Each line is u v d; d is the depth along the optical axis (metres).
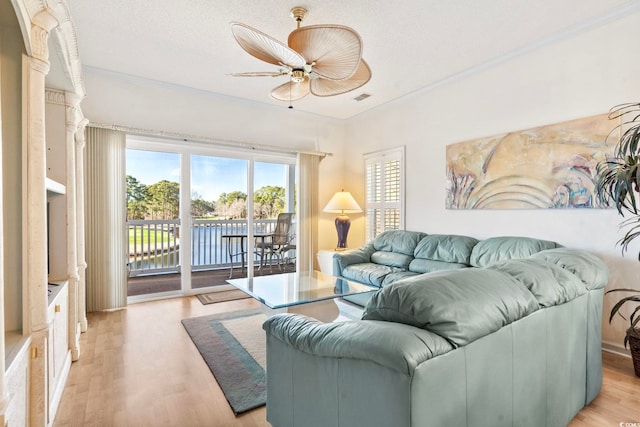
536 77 2.97
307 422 1.22
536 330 1.28
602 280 1.77
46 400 1.58
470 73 3.51
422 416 0.84
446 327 0.93
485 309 1.03
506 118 3.21
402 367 0.82
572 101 2.73
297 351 1.25
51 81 2.15
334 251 4.82
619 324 2.48
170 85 3.97
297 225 5.00
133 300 3.90
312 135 5.17
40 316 1.48
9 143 1.44
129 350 2.55
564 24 2.64
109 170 3.55
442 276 1.12
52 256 2.29
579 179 2.66
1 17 1.40
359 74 2.49
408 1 2.36
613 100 2.49
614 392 1.94
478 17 2.55
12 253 1.45
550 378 1.39
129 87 3.75
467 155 3.54
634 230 2.38
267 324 1.43
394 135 4.53
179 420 1.73
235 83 3.94
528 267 1.43
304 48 2.10
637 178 1.90
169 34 2.84
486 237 3.38
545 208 2.89
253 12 2.51
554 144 2.82
